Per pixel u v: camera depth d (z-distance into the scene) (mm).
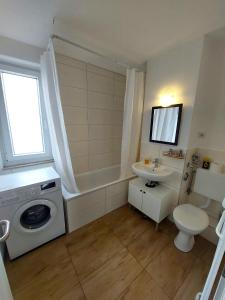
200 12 1214
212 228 1701
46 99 1716
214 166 1705
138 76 2123
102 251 1585
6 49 1518
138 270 1393
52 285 1257
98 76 2230
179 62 1755
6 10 1177
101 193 2051
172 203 2014
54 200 1591
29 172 1730
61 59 1853
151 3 1132
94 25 1399
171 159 1971
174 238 1771
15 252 1437
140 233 1844
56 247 1617
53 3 1131
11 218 1345
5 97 1690
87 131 2295
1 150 1729
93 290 1226
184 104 1754
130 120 2201
